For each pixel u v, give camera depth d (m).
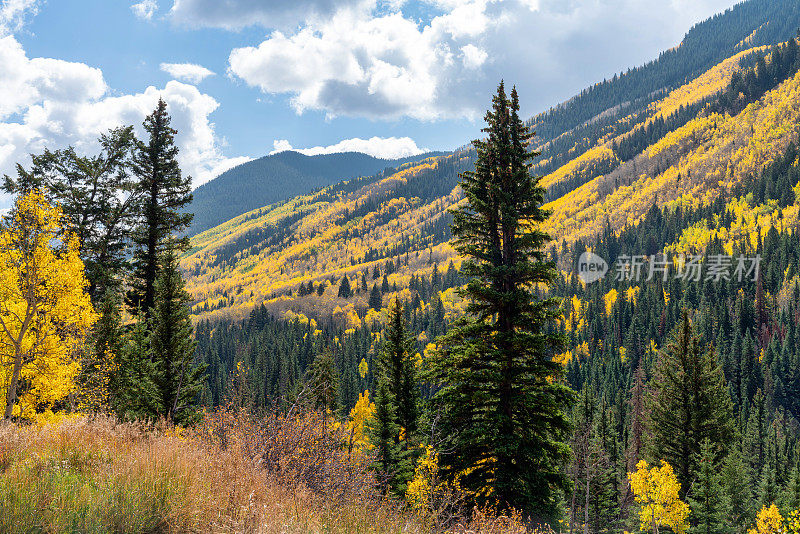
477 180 16.00
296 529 5.21
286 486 7.21
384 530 6.47
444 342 14.97
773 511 26.52
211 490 5.81
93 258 22.31
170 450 6.77
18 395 15.72
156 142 23.98
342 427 9.64
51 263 15.16
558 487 14.19
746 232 169.50
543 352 14.09
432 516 8.07
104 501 4.68
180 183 24.36
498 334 13.96
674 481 29.58
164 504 5.03
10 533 3.87
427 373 15.20
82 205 22.23
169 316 21.78
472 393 14.23
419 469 11.74
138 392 19.83
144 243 23.38
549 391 14.11
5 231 14.70
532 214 15.03
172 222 23.81
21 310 15.34
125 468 5.79
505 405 14.16
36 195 15.20
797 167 198.88
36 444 6.60
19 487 4.66
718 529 29.81
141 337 21.62
